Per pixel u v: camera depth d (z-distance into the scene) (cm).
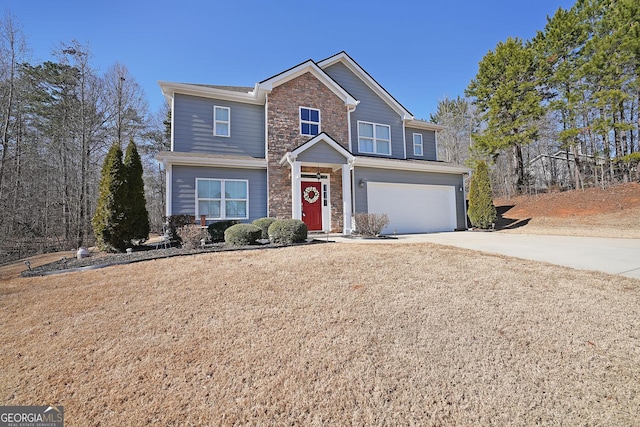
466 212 1614
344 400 239
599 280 474
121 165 883
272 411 231
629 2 1661
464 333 330
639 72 1634
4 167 1702
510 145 2242
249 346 316
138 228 905
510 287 451
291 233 848
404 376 265
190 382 266
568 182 2342
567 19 2064
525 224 1576
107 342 336
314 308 397
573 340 311
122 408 239
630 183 1670
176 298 445
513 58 2177
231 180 1141
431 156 1702
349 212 1180
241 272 554
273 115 1218
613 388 245
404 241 927
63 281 547
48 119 2092
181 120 1162
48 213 1961
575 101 1870
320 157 1141
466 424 214
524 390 246
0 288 518
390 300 416
